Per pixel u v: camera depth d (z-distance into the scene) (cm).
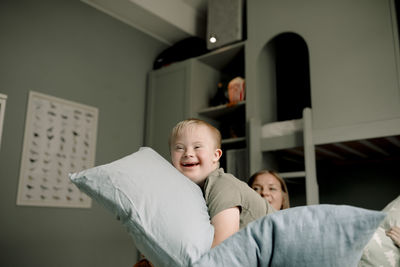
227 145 296
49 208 234
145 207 68
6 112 221
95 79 275
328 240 54
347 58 206
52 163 237
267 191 171
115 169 74
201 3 312
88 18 278
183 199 70
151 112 307
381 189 243
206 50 296
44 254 227
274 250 57
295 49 279
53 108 243
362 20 204
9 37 229
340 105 203
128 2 273
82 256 246
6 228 212
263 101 254
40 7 249
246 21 281
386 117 186
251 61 254
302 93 268
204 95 299
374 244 101
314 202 200
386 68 191
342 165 264
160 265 67
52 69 249
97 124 270
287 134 224
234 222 74
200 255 62
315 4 226
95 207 260
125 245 275
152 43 328
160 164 80
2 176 214
